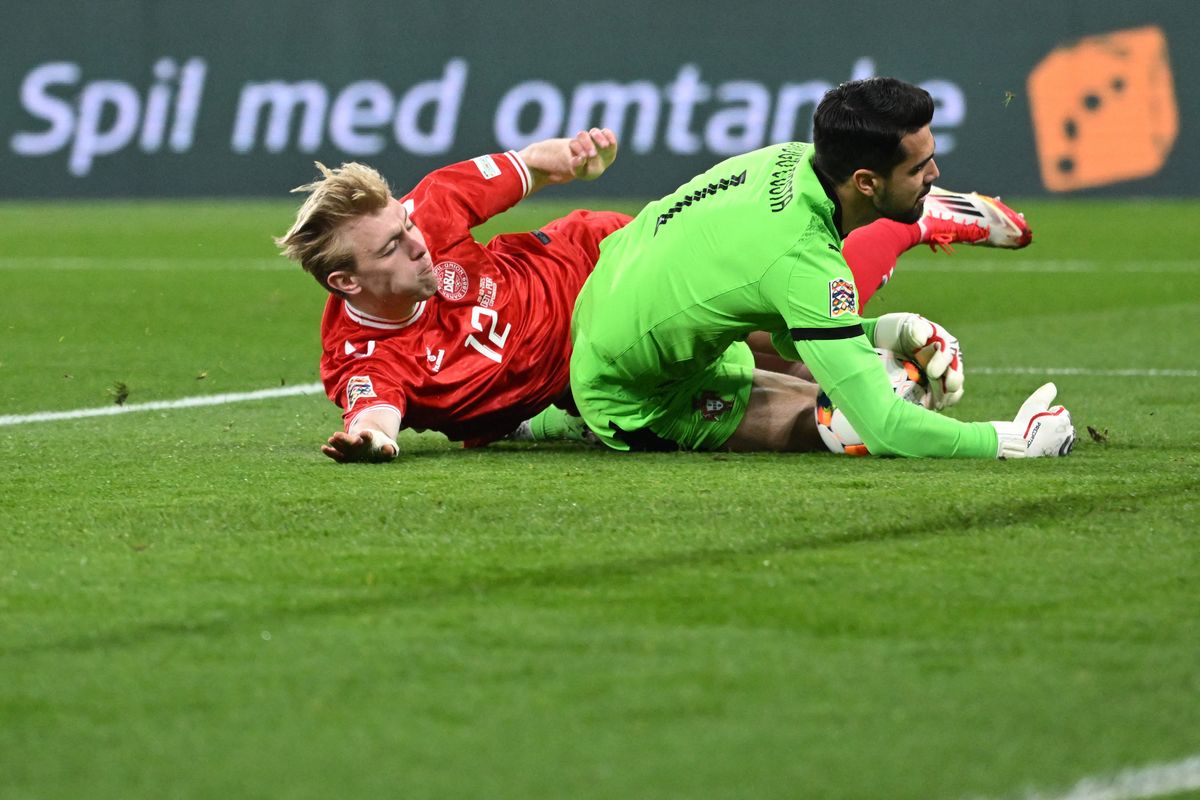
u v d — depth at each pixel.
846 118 12.38
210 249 41.25
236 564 9.65
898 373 13.34
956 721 6.84
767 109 52.41
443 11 54.28
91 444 14.73
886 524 10.48
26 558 9.86
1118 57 50.78
